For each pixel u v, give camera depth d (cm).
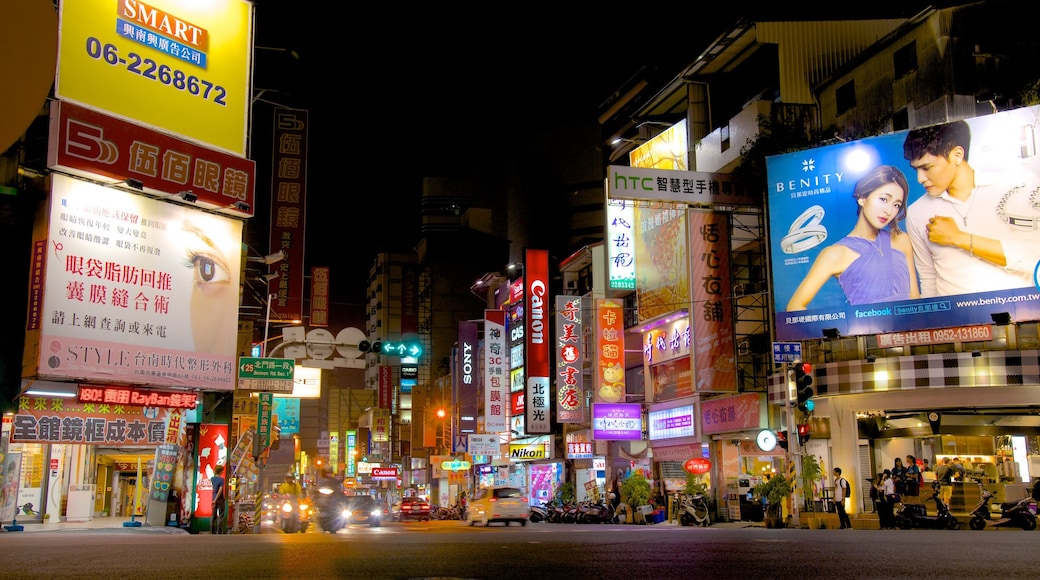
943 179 2355
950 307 2289
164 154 1883
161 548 965
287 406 3600
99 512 2825
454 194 7912
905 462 2389
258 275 3319
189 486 1991
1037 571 636
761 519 2667
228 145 2041
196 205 1962
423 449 6362
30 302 1673
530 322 4056
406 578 610
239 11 2119
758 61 3309
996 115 2314
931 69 2558
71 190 1738
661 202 2878
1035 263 2206
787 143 2864
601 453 3794
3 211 1702
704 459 2750
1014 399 2177
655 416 3369
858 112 2845
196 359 1922
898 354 2397
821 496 2292
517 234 7250
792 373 2520
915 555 788
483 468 4912
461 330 5294
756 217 3086
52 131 1698
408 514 4009
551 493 4356
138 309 1827
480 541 1113
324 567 702
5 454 1691
